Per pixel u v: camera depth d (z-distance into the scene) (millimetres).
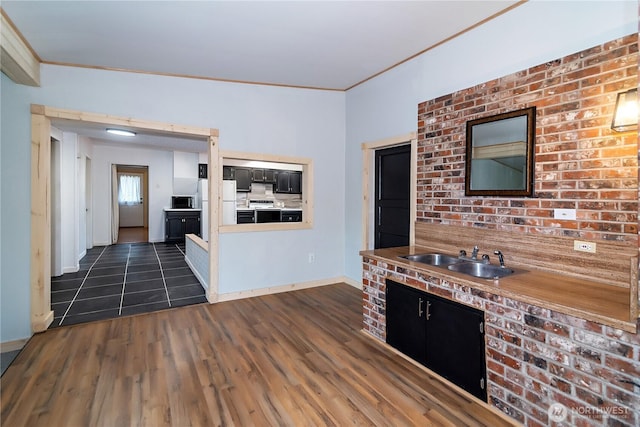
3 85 2779
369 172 4109
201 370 2299
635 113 1763
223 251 3814
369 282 2889
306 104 4266
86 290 4188
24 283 2828
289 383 2150
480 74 2625
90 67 3154
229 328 3027
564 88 2102
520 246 2346
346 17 2475
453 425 1769
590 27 1974
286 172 8508
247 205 8031
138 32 2609
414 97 3283
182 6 2268
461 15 2477
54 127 4602
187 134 3664
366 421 1796
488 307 1895
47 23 2406
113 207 8453
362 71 3645
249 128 3918
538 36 2236
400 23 2580
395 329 2590
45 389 2062
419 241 3223
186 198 8734
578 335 1502
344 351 2594
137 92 3359
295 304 3699
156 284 4492
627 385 1348
